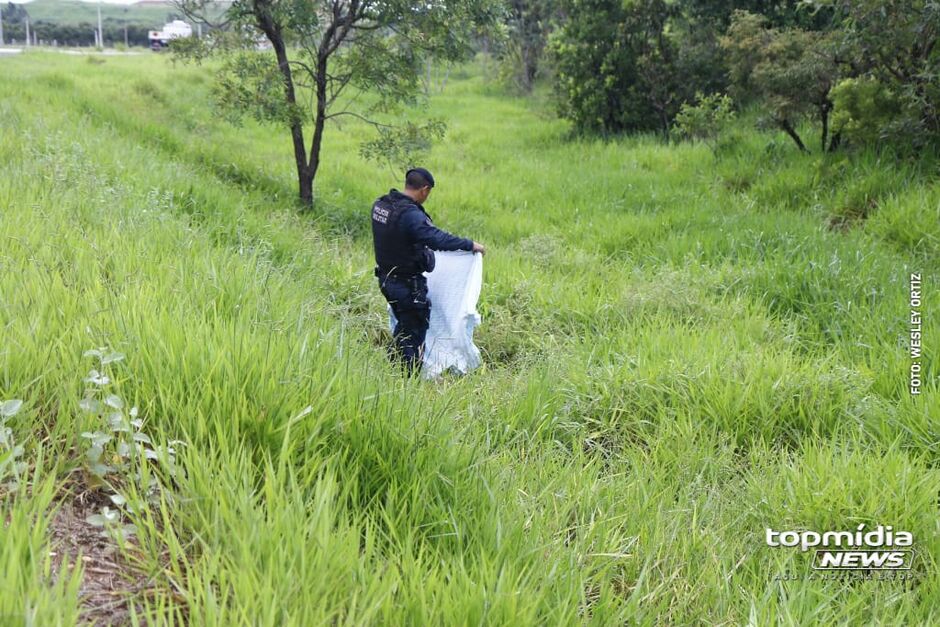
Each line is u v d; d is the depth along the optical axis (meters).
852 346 6.28
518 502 3.51
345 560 2.63
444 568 2.74
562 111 19.52
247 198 10.10
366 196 12.03
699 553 3.50
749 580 3.51
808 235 8.97
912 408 4.93
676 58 18.14
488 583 2.69
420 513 3.18
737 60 12.89
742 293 7.54
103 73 22.50
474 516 3.26
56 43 74.31
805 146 12.71
